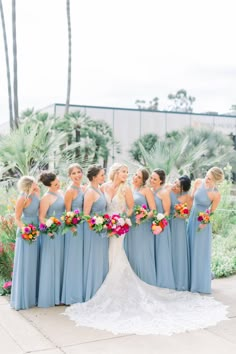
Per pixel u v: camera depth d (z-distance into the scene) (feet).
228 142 71.26
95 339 13.65
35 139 26.13
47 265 16.76
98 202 16.83
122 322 14.92
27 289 16.60
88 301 16.61
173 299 17.48
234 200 35.40
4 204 25.52
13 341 13.56
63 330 14.42
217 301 17.53
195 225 18.67
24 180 16.49
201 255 18.60
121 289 16.90
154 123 82.89
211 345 13.19
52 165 26.71
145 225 17.90
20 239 16.63
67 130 66.64
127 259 17.53
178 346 13.10
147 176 17.92
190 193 19.35
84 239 16.98
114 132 79.20
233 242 28.19
